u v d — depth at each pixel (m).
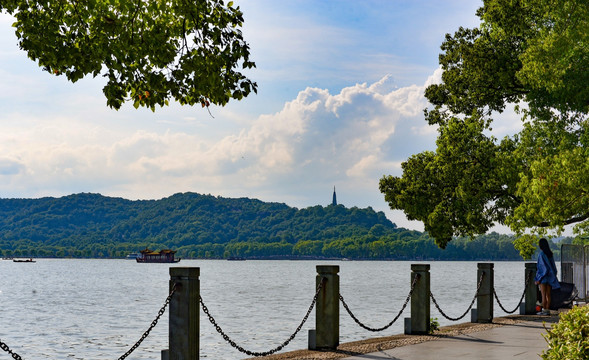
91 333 38.50
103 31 12.10
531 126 29.47
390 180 31.56
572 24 24.91
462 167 29.58
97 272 192.38
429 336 14.46
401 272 190.88
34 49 11.83
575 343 7.60
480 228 29.73
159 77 12.31
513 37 29.52
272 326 38.88
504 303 51.00
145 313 53.69
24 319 48.47
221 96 12.51
